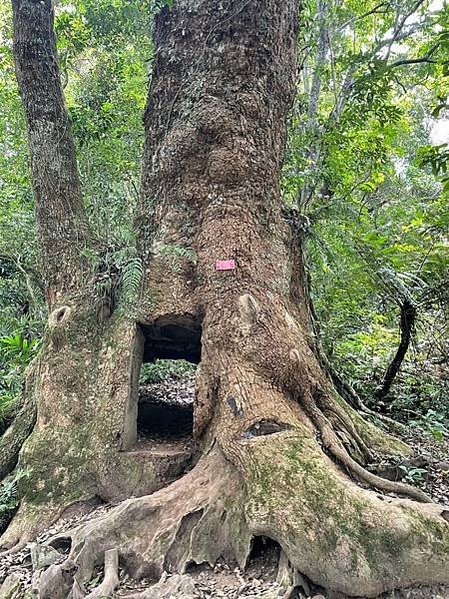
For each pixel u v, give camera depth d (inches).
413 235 362.0
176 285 208.8
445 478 210.1
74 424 209.2
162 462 192.2
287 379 187.5
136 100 404.8
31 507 192.9
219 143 213.9
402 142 654.5
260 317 194.9
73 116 334.0
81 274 234.4
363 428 220.2
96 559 157.9
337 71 442.3
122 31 351.3
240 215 210.4
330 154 362.9
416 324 366.9
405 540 138.9
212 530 158.9
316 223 306.2
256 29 220.4
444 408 338.0
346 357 383.2
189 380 392.8
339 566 135.9
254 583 145.4
